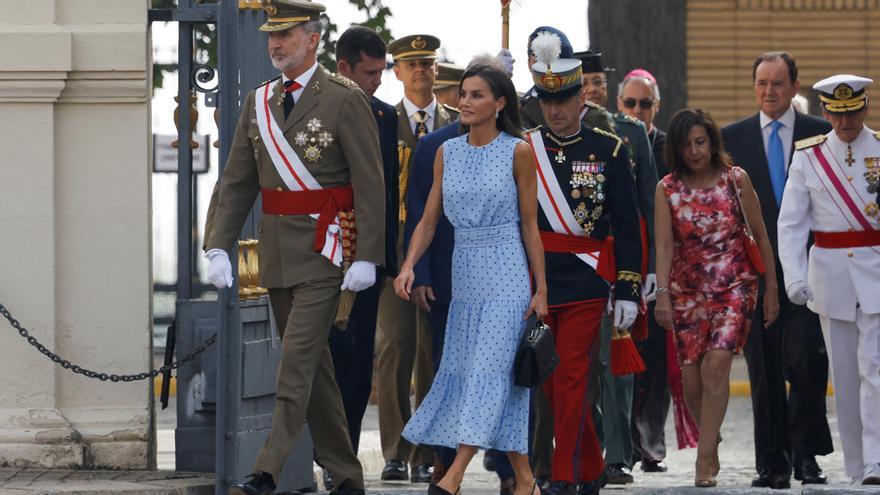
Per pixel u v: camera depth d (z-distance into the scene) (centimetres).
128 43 2838
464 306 2458
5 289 2838
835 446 3950
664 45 6556
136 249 2850
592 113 2716
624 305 2605
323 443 2584
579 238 2600
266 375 2698
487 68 2456
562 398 2570
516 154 2447
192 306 2816
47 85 2825
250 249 2691
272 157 2522
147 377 2745
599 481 2661
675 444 4088
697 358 2856
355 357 2831
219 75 2619
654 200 2919
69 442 2817
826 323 2972
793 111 3044
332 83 2533
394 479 3058
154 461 2867
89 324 2850
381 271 2805
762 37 6756
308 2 2564
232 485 2580
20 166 2841
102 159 2853
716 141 2845
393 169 2845
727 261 2847
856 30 6875
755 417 2977
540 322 2439
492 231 2448
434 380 2467
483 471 3441
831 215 2944
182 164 2838
